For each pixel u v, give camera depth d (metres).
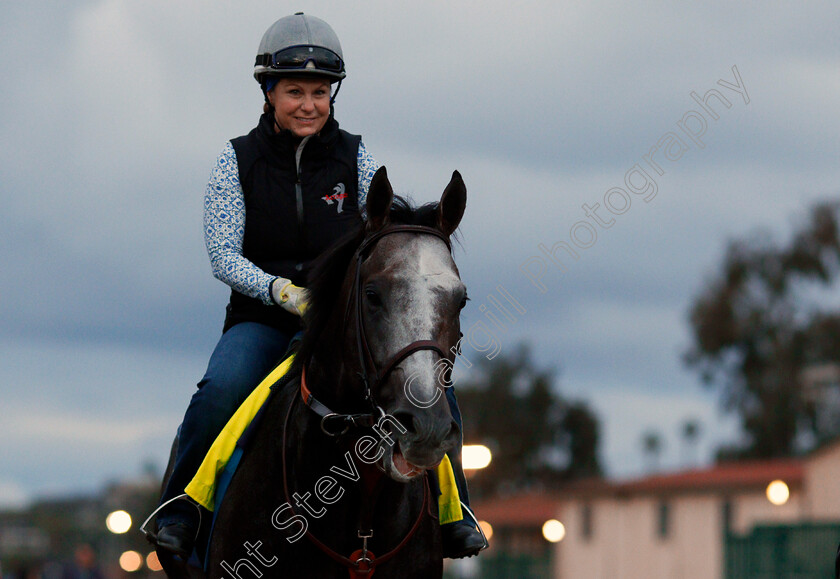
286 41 8.84
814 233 75.00
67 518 173.62
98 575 31.28
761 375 77.00
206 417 8.36
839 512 57.75
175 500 8.30
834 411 77.06
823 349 76.00
